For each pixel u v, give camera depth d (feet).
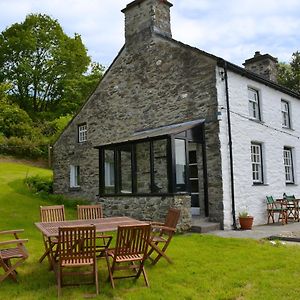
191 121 40.27
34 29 125.59
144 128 46.65
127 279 18.84
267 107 46.47
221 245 26.84
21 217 41.39
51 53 124.77
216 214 37.19
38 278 19.34
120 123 50.42
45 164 100.48
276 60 55.62
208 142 38.60
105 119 53.01
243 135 41.14
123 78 50.67
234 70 40.70
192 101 40.86
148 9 47.98
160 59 45.39
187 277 18.76
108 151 43.11
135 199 37.78
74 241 16.98
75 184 58.70
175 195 33.94
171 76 43.70
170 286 17.51
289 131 50.55
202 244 27.30
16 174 76.38
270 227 38.24
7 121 103.45
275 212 43.45
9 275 19.17
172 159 35.04
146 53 47.50
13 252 19.20
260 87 45.60
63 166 60.64
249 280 18.26
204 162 38.58
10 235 30.96
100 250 19.83
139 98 47.88
